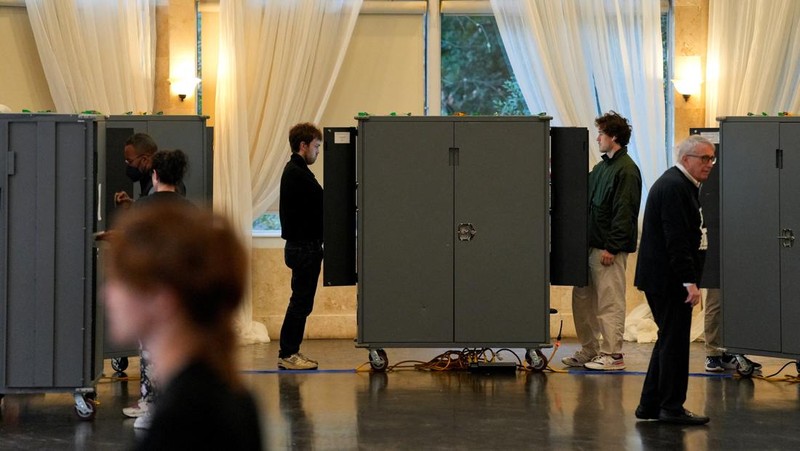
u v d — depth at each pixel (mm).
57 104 11117
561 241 9094
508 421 7086
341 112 11703
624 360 9742
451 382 8578
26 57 11258
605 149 8977
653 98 11555
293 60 11438
